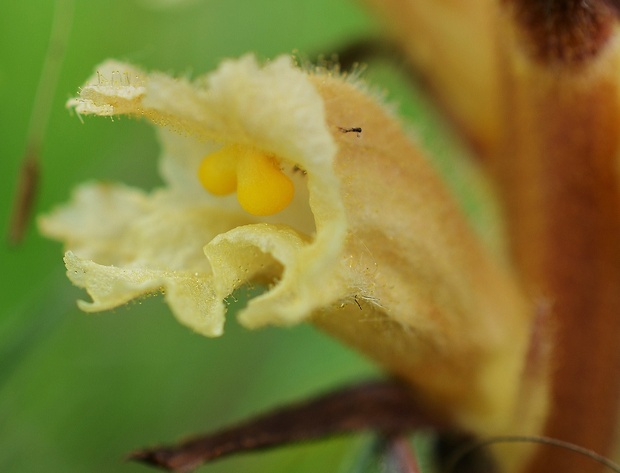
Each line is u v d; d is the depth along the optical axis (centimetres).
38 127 11
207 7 13
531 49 10
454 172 11
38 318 11
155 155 12
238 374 12
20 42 12
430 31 11
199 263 9
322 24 13
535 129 10
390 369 10
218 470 12
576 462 10
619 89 10
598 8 9
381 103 9
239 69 8
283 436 10
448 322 9
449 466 10
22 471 12
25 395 12
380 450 10
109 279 9
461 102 11
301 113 8
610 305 10
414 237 9
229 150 9
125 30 12
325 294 9
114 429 12
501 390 10
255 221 9
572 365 10
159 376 12
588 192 10
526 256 10
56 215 10
